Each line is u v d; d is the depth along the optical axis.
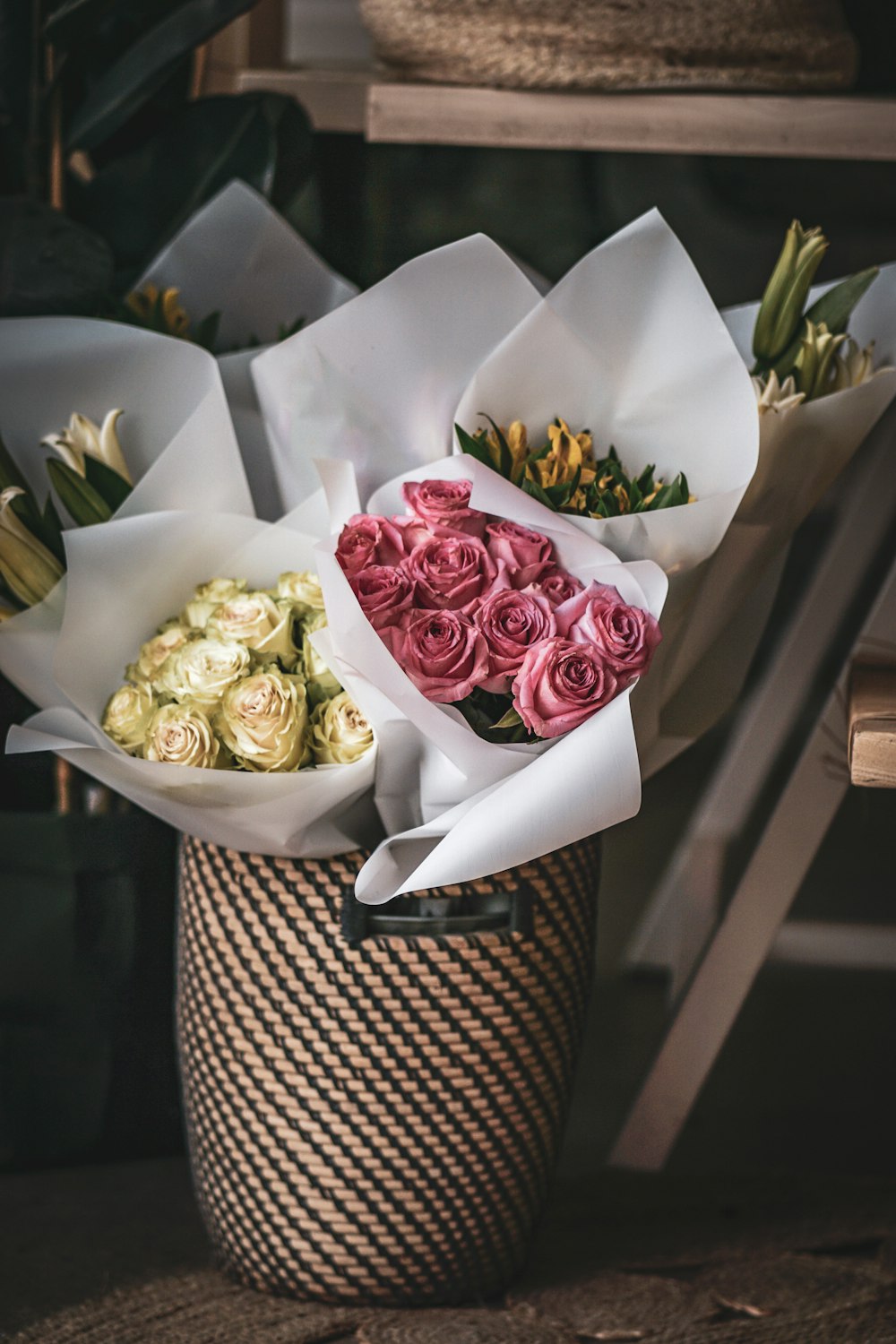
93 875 2.75
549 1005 2.49
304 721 2.39
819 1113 3.03
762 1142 2.95
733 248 5.23
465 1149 2.47
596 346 2.49
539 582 2.40
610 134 2.75
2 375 2.57
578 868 2.52
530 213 4.93
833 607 3.07
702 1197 2.79
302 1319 2.50
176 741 2.38
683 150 2.75
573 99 2.74
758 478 2.47
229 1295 2.55
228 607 2.44
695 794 4.89
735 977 2.79
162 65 2.66
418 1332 2.48
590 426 2.51
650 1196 2.79
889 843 4.59
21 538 2.47
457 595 2.36
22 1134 2.79
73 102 2.81
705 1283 2.60
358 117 2.94
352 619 2.31
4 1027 2.76
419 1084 2.45
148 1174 2.82
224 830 2.41
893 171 5.08
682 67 2.73
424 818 2.43
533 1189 2.53
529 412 2.50
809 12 2.77
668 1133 2.82
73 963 2.75
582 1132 2.96
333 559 2.32
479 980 2.45
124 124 2.82
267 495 2.62
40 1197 2.76
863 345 2.58
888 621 2.65
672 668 2.48
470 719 2.39
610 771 2.30
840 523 3.10
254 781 2.36
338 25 5.68
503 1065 2.47
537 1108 2.50
